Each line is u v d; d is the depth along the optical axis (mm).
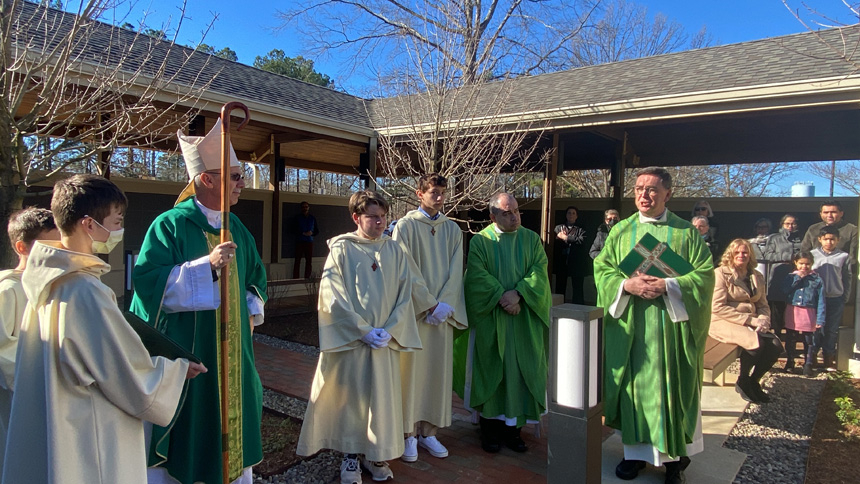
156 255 2605
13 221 2400
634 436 3262
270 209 11711
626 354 3297
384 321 3322
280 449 3719
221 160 2525
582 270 9883
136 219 9547
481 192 8367
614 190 10234
